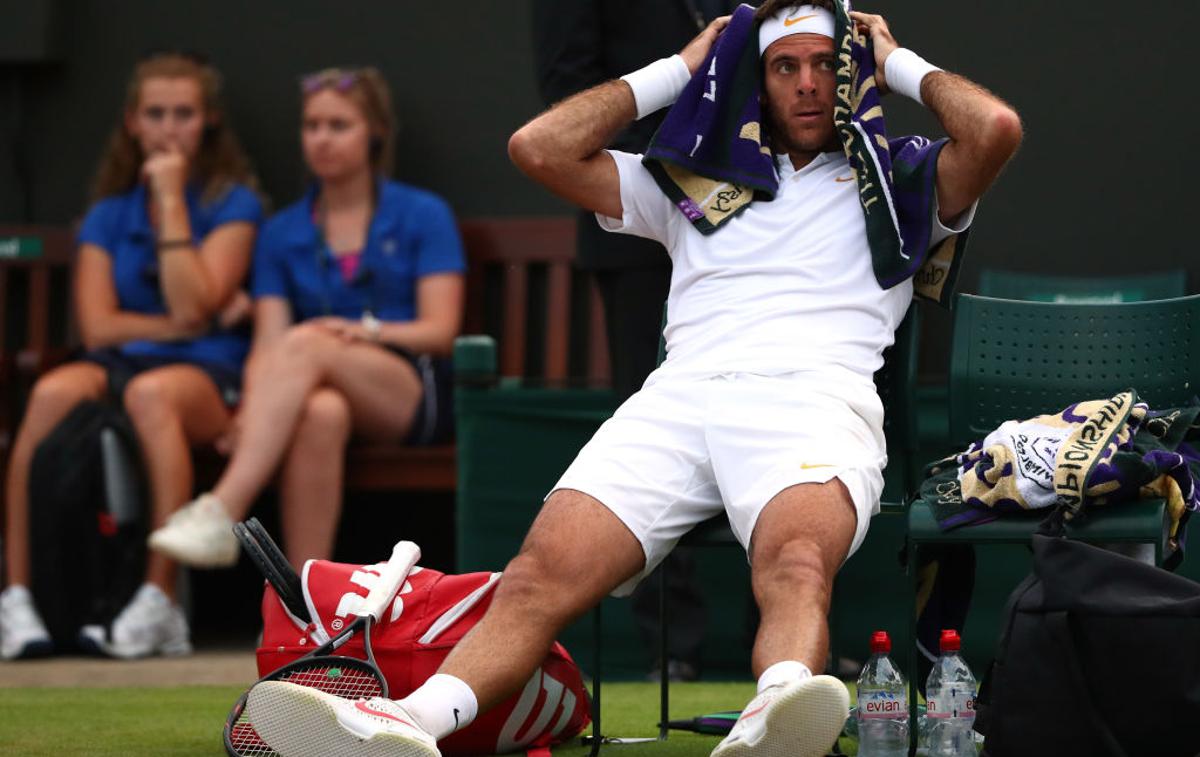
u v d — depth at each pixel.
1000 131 12.05
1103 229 21.59
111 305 21.81
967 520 11.41
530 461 17.77
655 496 11.84
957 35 21.88
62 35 24.08
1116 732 10.19
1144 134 21.52
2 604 20.09
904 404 12.77
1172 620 10.06
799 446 11.66
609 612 18.38
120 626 19.83
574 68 16.98
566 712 12.78
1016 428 11.74
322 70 23.80
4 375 21.73
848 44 12.80
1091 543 11.25
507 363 22.09
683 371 12.45
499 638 11.16
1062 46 21.66
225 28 24.00
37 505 19.89
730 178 12.94
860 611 17.75
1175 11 21.44
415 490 21.34
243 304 21.89
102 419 20.00
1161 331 13.13
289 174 23.89
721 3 17.03
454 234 21.36
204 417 20.50
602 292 17.56
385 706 10.52
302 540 19.88
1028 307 13.41
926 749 12.32
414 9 23.59
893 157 12.88
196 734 14.09
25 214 24.20
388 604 12.18
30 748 13.32
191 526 19.31
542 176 13.08
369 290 21.28
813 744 10.13
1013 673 10.41
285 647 12.28
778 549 11.23
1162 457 11.33
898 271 12.45
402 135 23.58
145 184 22.05
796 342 12.30
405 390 20.31
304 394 19.84
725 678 18.11
